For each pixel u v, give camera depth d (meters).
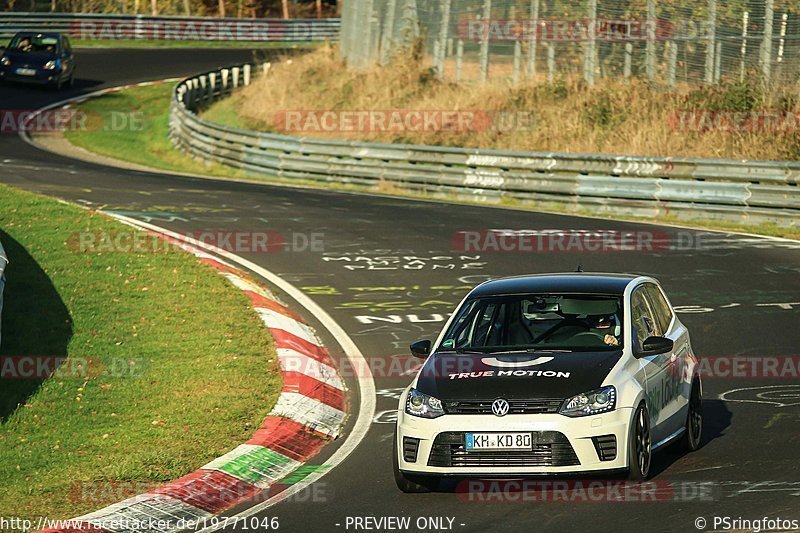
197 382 44.91
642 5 124.00
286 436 38.81
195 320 54.03
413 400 31.67
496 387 31.06
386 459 36.28
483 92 138.12
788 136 105.06
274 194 100.38
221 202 93.62
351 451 37.69
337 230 81.12
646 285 36.75
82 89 175.00
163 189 100.81
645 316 35.06
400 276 66.88
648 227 81.88
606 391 30.66
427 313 58.62
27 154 126.94
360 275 67.31
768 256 70.56
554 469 30.03
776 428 37.72
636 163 90.44
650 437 32.25
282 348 50.22
